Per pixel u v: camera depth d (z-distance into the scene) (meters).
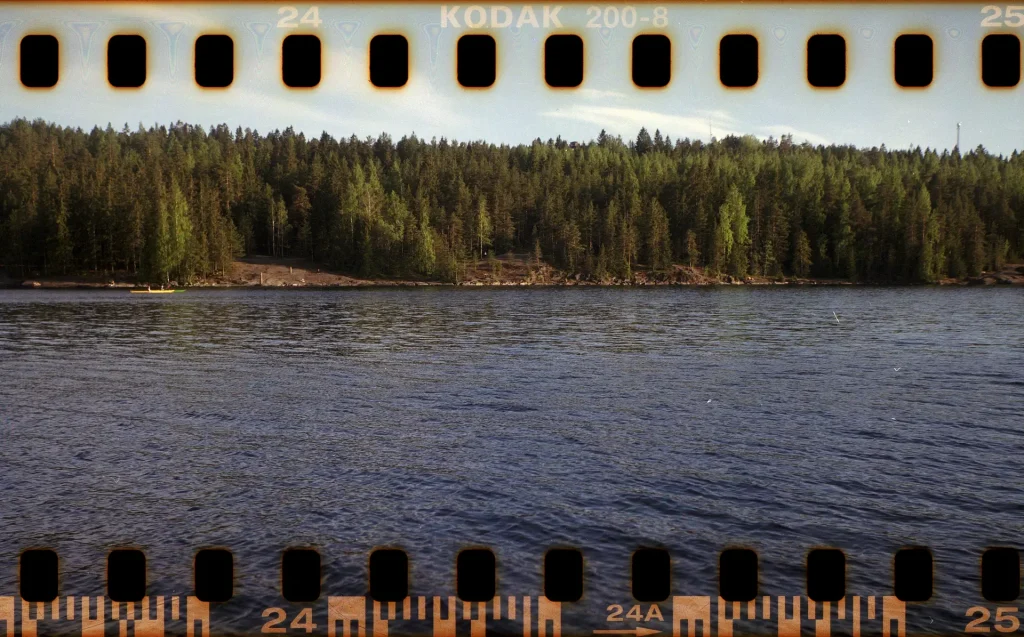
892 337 41.72
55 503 13.36
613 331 45.84
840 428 19.16
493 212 155.50
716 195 155.25
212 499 13.60
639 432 18.72
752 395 23.73
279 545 11.50
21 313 61.53
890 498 13.66
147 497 13.70
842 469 15.48
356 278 136.38
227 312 63.41
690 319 55.53
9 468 15.48
